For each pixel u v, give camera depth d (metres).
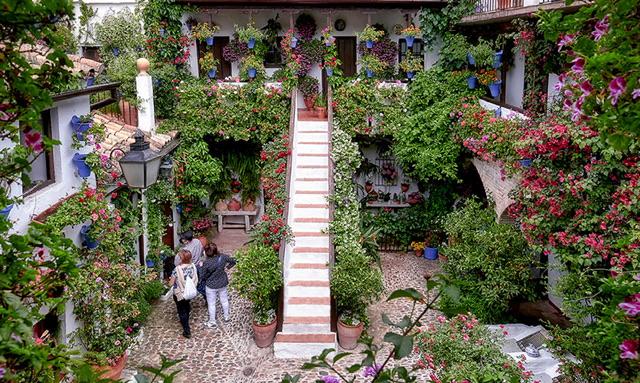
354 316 10.40
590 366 6.14
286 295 10.83
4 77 2.94
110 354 8.61
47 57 3.11
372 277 10.29
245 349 10.31
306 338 10.10
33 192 7.54
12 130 3.18
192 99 14.73
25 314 2.81
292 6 14.96
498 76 14.07
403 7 14.83
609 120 2.97
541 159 8.42
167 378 2.56
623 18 2.94
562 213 7.86
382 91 14.89
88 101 9.09
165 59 15.14
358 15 16.14
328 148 13.94
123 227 9.40
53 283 3.38
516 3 11.95
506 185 11.08
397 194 16.59
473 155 13.41
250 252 10.48
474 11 14.12
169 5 14.80
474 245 10.99
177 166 14.23
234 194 16.73
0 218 3.10
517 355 8.46
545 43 9.74
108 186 10.14
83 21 13.37
